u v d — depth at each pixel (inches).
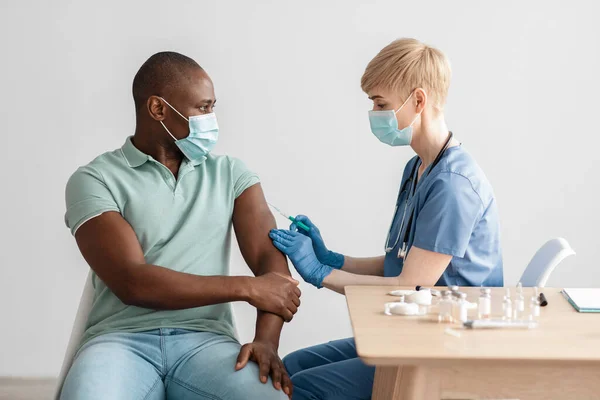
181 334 67.7
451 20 130.6
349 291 68.1
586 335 52.4
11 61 130.8
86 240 67.4
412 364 47.1
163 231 70.4
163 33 131.3
